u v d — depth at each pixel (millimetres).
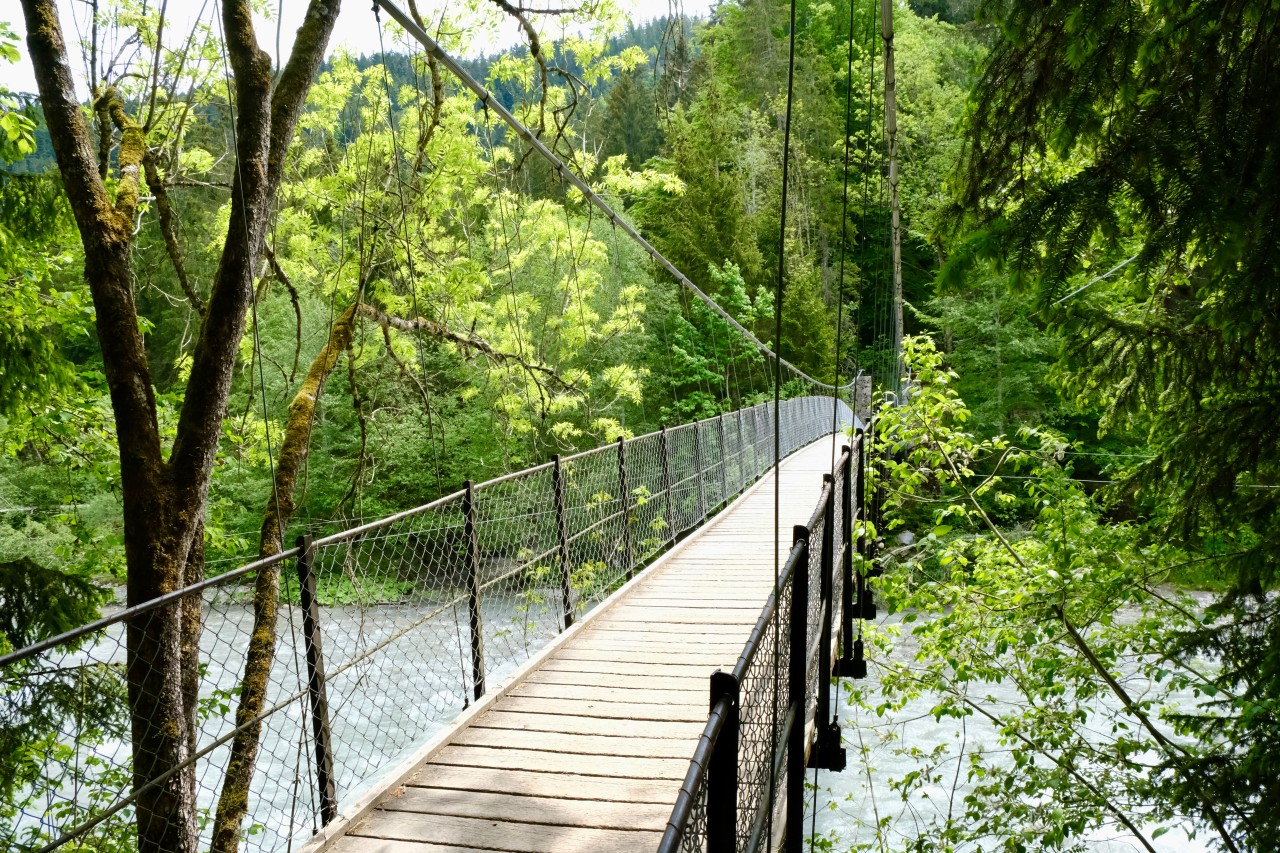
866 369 24234
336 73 6391
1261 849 2490
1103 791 3676
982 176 2324
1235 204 1804
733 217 21891
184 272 4691
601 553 4949
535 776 2707
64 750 2922
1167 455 2961
